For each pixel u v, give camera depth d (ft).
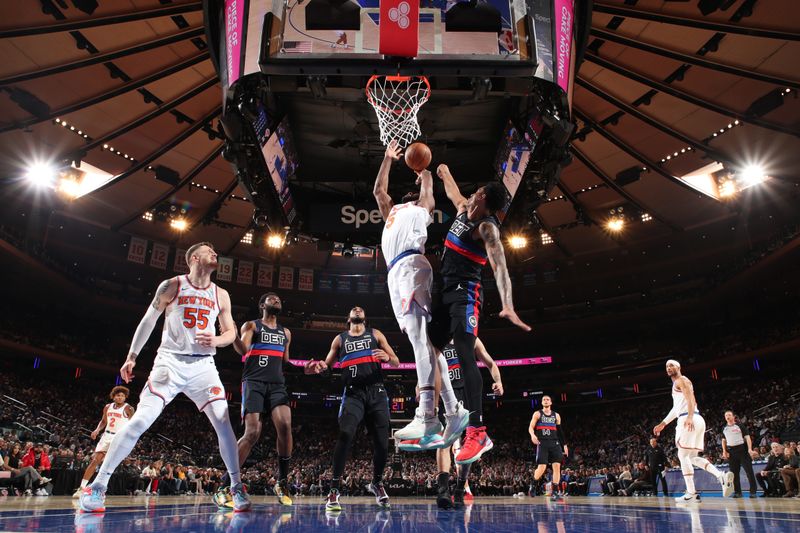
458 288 12.31
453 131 43.65
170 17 51.80
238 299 134.10
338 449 17.48
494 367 22.06
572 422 131.85
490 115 41.96
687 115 67.67
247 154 40.50
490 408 139.64
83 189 83.76
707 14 50.16
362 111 41.47
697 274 123.95
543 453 34.63
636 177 84.79
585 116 70.28
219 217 105.70
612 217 101.19
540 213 103.19
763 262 98.27
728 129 69.56
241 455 19.12
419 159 13.94
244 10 32.73
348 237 50.39
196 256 14.12
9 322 102.63
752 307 118.62
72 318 118.52
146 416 12.59
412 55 21.99
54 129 68.90
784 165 77.00
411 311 12.05
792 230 92.79
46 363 106.11
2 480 35.78
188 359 13.67
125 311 119.55
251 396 19.65
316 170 47.67
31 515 10.22
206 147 78.18
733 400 105.60
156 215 102.68
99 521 8.76
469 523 9.02
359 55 26.45
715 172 81.61
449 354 24.38
